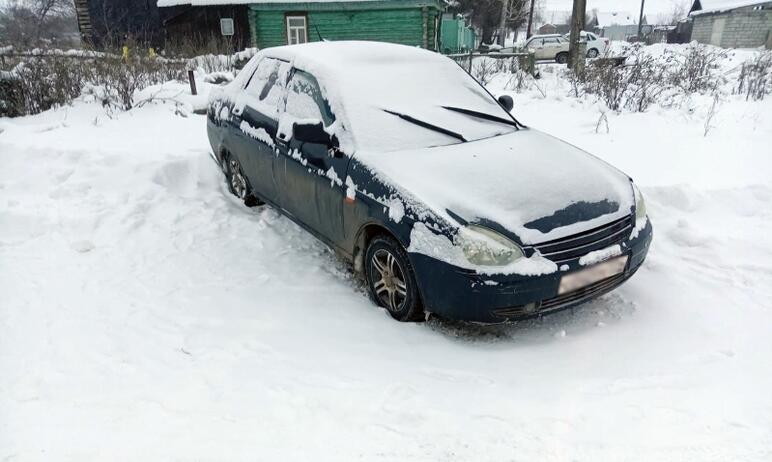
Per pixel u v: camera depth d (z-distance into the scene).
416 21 18.91
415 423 2.48
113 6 20.00
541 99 9.85
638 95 9.12
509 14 38.38
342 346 3.12
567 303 3.03
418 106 3.98
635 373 2.87
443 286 2.96
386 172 3.33
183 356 3.01
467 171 3.34
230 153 5.26
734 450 2.31
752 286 3.77
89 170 5.59
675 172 5.66
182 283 3.85
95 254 4.23
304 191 4.02
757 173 5.58
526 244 2.87
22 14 34.91
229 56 14.07
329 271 4.09
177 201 5.22
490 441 2.37
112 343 3.10
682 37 38.69
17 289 3.67
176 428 2.44
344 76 3.99
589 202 3.15
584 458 2.27
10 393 2.66
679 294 3.69
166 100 8.69
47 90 8.23
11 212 4.67
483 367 2.93
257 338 3.20
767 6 30.61
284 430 2.43
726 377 2.82
